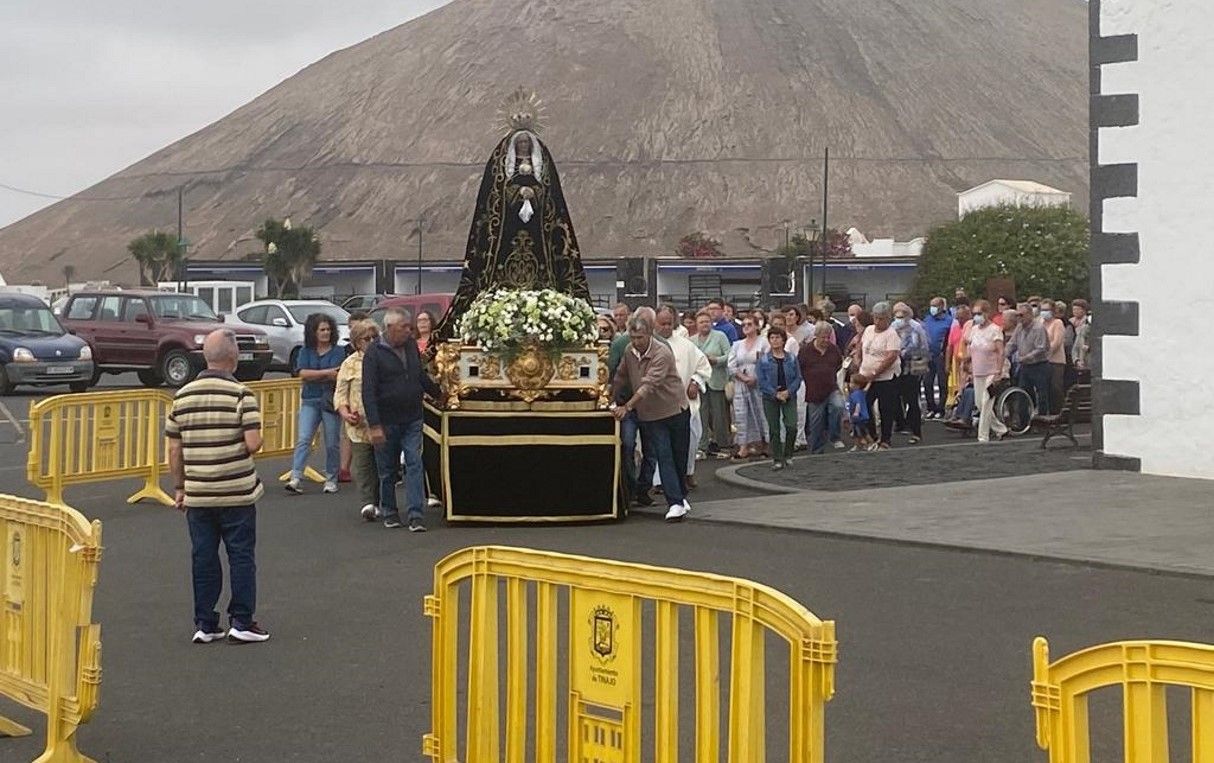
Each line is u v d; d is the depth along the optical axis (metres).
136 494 17.03
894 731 7.63
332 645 9.83
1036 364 23.69
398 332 14.48
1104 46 17.84
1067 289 79.94
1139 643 4.26
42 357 33.34
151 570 12.68
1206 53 17.08
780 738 7.53
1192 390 17.25
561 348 14.94
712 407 21.36
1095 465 18.08
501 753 6.73
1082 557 12.22
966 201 121.62
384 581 11.99
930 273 82.56
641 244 196.12
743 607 5.12
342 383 15.67
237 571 9.91
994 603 10.72
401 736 7.79
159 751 7.62
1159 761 4.23
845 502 15.77
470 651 6.31
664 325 17.34
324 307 40.00
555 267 16.06
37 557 7.44
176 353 35.53
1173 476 17.38
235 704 8.45
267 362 36.66
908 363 23.08
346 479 18.58
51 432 15.87
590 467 14.82
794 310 22.80
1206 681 4.11
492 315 14.80
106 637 10.16
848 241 112.50
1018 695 8.27
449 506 14.80
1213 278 17.05
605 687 5.66
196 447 9.82
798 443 22.39
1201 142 17.09
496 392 14.91
